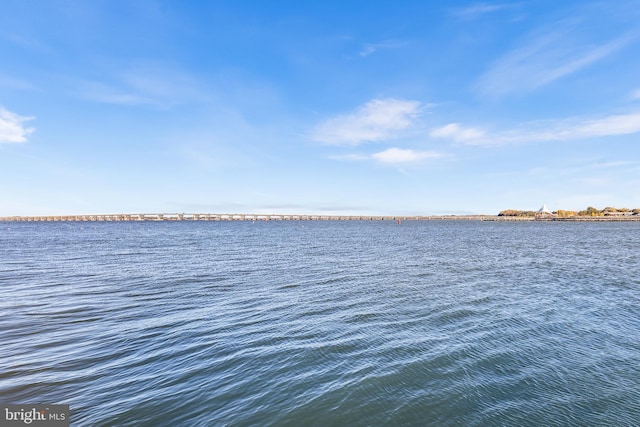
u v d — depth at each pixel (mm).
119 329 14086
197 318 15617
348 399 8672
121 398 8719
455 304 18172
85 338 13055
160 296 20031
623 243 60938
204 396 8805
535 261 36344
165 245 57188
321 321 15156
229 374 10008
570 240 68938
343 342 12555
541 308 17422
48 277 26469
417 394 8922
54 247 53094
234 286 22891
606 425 7621
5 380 9672
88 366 10586
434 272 28797
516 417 7910
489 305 17984
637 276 27031
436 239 72000
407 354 11469
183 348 12008
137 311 16812
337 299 19250
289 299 19250
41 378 9797
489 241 66125
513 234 92875
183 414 8031
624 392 8992
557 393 8961
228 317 15766
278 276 26734
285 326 14453
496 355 11406
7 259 37938
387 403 8508
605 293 20969
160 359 11086
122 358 11188
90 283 24031
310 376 9891
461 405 8414
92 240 69562
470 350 11828
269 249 49938
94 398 8719
